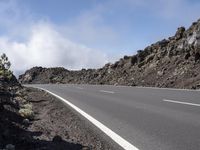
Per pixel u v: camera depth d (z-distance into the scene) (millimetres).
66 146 7973
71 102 18156
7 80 26844
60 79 74250
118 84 41000
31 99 21094
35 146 7797
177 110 12852
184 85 27438
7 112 11930
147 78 35656
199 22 32156
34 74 88188
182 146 7512
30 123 11406
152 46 43500
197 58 30781
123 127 10070
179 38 37312
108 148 7805
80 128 10344
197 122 10180
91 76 57719
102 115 12648
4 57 22000
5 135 8328
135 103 16078
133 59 44781
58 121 11898
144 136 8719
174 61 34312
